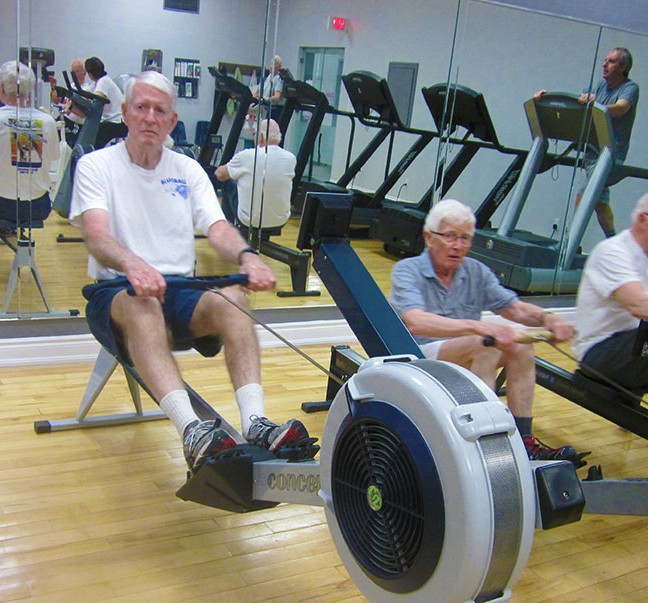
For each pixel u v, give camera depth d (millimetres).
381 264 4055
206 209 2352
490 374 2270
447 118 4082
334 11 3660
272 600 1894
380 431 1475
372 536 1518
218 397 3146
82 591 1866
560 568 2164
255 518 2285
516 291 4609
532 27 4172
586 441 3107
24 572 1923
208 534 2176
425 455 1360
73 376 3268
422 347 2396
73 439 2691
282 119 3693
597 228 4754
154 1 3303
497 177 4332
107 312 2131
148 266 1873
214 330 2174
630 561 2234
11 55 3105
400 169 4035
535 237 4570
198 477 1881
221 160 3613
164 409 1987
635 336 2469
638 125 4672
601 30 4359
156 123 2191
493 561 1336
